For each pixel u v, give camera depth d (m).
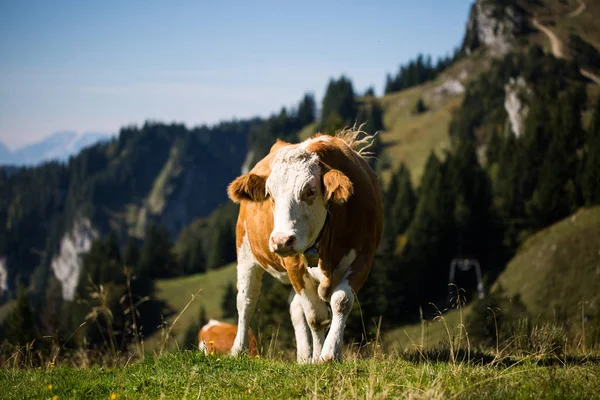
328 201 7.22
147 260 125.06
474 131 161.25
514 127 135.75
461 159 102.88
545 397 5.43
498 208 97.31
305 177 6.98
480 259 90.88
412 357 7.68
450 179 95.12
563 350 8.48
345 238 7.44
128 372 7.21
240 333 9.30
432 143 173.75
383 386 5.71
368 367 6.50
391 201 121.81
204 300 99.44
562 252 71.38
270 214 8.05
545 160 97.31
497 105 162.88
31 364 8.92
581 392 5.56
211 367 6.86
